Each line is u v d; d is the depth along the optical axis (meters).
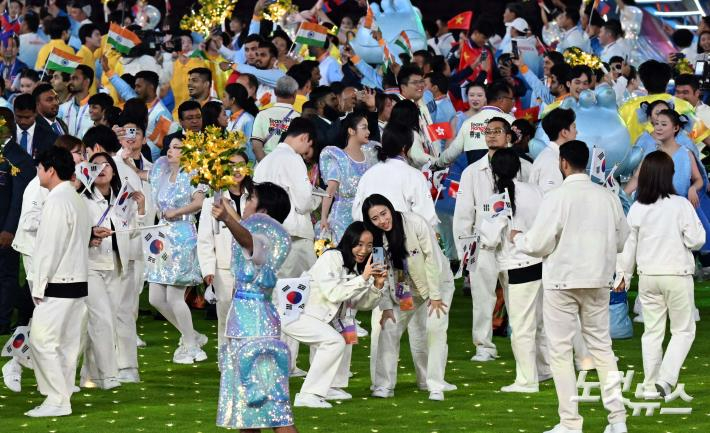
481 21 37.28
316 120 27.45
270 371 16.39
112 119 28.14
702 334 27.11
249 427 16.30
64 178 19.94
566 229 18.52
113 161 21.94
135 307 23.78
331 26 39.59
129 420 19.56
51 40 38.91
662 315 21.16
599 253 18.55
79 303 20.08
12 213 25.77
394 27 37.03
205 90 31.08
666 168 20.81
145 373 23.28
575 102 28.11
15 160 25.72
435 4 51.19
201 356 24.44
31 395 21.45
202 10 35.97
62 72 32.66
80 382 22.11
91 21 45.97
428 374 21.28
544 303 18.78
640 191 20.97
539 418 19.80
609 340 18.80
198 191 23.19
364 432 18.78
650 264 20.88
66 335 20.06
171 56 36.53
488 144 23.77
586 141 27.52
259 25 36.41
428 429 19.02
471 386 22.28
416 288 20.83
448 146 30.75
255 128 27.73
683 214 20.72
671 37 45.28
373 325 21.36
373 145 25.66
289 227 22.80
